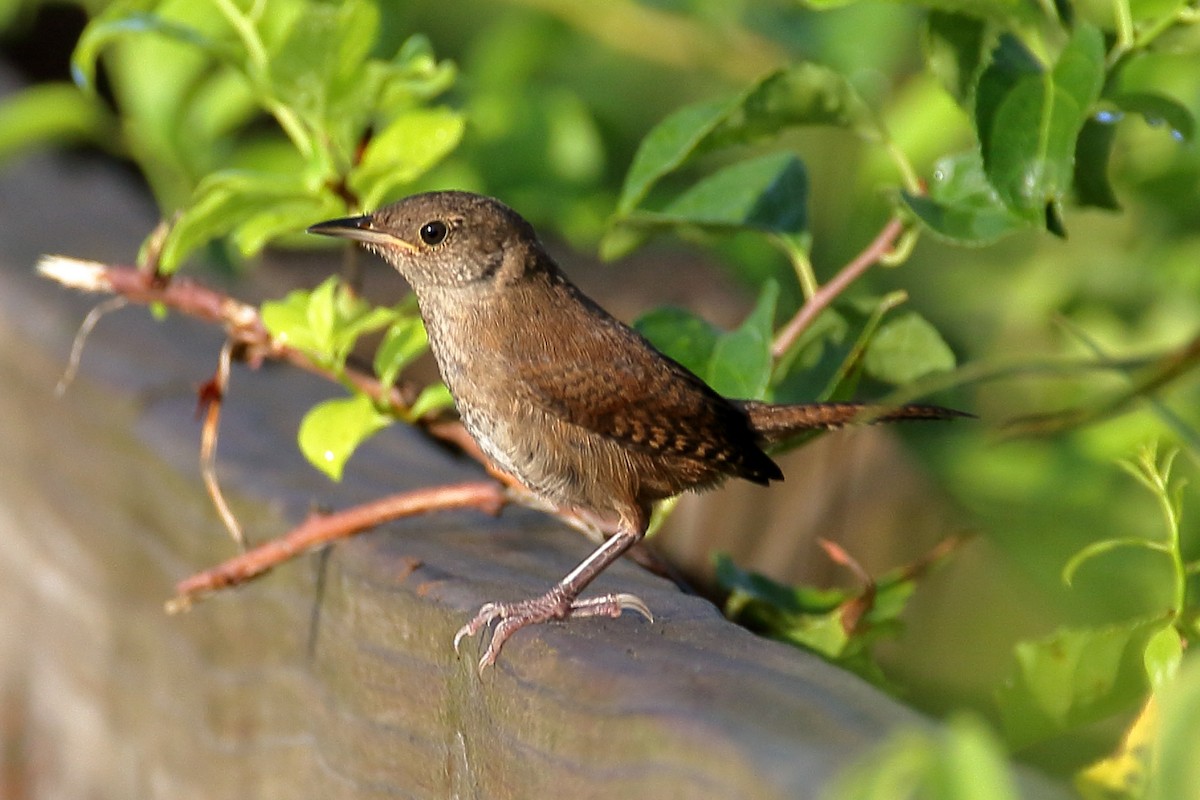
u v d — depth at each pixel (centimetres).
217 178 679
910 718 338
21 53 1255
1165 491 540
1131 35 600
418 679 515
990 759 264
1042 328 935
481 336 729
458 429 751
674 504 779
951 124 898
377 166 691
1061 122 561
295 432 712
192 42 711
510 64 1086
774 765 313
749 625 649
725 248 989
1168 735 307
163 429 711
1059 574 653
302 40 675
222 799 649
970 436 812
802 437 709
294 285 934
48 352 822
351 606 557
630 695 384
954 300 977
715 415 696
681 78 1198
